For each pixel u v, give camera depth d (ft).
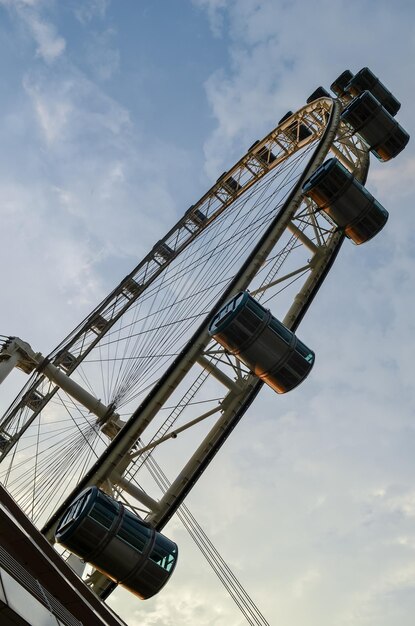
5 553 35.65
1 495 44.14
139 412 72.13
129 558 62.80
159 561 64.03
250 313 73.00
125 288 103.45
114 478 69.97
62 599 46.70
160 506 71.87
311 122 114.21
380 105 104.99
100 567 63.10
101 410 86.02
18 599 30.45
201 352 75.20
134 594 64.95
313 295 87.86
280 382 75.10
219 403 77.71
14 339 87.86
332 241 92.12
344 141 107.24
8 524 41.39
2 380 84.17
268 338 73.51
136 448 72.33
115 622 53.06
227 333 73.00
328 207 90.48
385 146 106.63
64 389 86.38
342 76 128.26
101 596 70.13
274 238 82.02
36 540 46.26
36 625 30.66
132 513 65.77
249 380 78.69
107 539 62.28
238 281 78.89
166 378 73.67
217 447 75.97
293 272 86.99
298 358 74.79
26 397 85.51
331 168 87.97
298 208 86.07
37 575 44.75
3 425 83.82
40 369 85.81
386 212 91.97
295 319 85.46
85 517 62.13
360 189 90.17
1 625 30.01
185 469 74.95
